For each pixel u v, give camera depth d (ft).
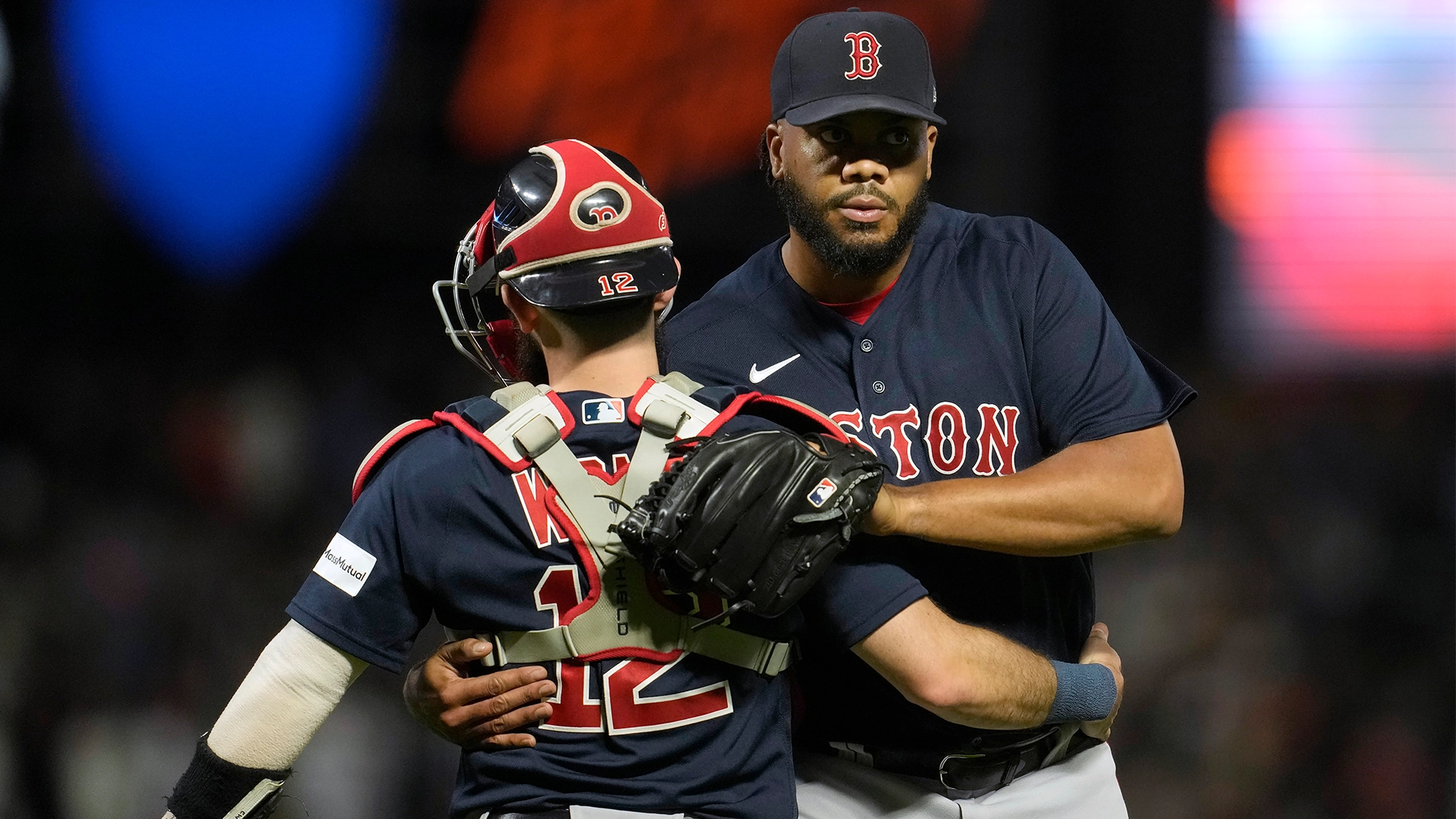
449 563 28.94
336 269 138.82
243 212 134.21
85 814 98.48
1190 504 120.26
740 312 37.88
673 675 28.78
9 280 135.03
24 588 109.60
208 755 29.17
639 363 30.19
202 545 119.14
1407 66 139.33
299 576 117.50
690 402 29.48
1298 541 117.08
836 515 28.07
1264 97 139.54
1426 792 102.47
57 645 105.09
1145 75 138.62
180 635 109.60
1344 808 101.60
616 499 28.32
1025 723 32.40
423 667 30.45
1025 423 36.55
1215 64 139.03
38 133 131.64
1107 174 139.64
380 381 135.13
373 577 29.12
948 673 30.48
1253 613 109.60
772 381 36.99
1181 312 139.54
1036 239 37.86
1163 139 138.92
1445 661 108.37
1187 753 102.22
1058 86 139.23
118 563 114.73
